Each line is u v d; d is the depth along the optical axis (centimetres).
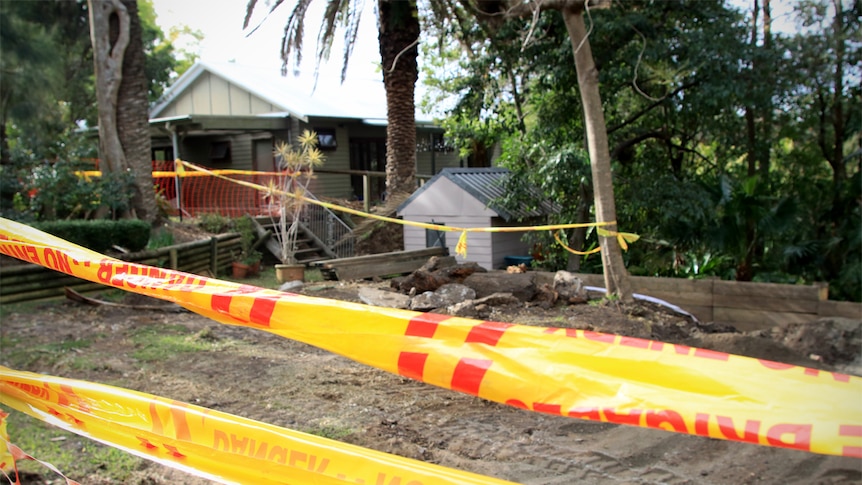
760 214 1180
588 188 1258
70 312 935
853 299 1422
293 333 152
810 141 1605
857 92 1487
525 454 483
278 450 171
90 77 2180
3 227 212
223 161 2236
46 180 1185
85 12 2005
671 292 1115
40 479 431
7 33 1284
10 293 968
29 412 211
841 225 1473
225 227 1556
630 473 457
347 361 707
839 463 464
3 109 1285
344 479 162
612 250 1036
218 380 636
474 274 1085
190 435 181
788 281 1370
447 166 2748
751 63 1236
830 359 773
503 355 133
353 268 1230
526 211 1411
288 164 1469
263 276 1394
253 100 2209
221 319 164
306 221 1650
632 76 1249
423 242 1445
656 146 1508
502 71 1501
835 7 1323
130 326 857
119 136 1409
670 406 116
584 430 529
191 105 2398
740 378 114
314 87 1440
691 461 477
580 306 1011
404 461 159
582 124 1370
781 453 482
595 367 126
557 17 1254
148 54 2914
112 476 441
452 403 585
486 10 1291
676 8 1248
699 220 1221
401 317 143
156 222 1441
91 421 197
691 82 1279
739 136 1453
